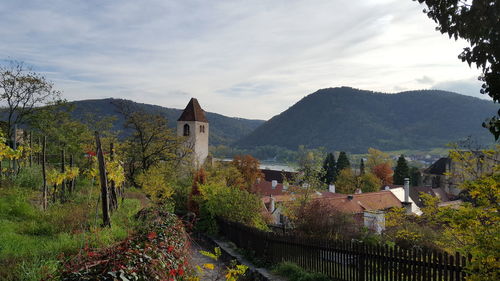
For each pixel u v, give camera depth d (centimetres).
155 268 513
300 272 1152
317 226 1995
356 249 1019
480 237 626
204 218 2130
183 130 6644
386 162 7912
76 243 818
